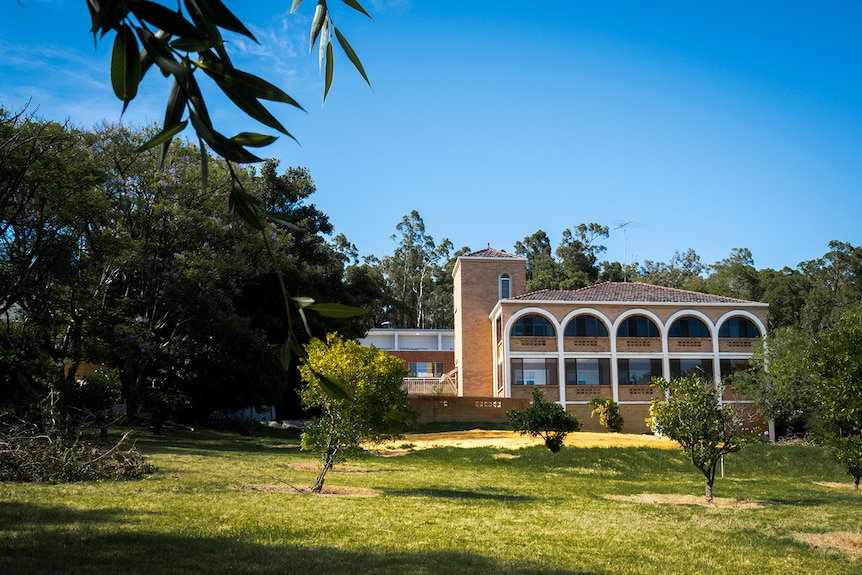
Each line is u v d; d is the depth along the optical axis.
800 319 68.50
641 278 101.75
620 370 46.31
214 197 32.62
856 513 14.61
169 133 1.98
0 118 23.38
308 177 51.00
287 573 6.94
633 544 9.95
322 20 2.28
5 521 9.01
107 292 30.72
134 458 15.64
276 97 2.03
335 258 50.47
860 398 12.08
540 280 91.12
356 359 15.13
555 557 8.66
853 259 77.06
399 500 13.62
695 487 20.03
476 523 11.11
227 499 12.29
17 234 24.33
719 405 16.66
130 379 31.59
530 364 46.09
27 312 24.05
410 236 105.31
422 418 43.25
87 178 25.11
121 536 8.33
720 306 47.03
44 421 16.62
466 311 52.31
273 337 43.81
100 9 1.83
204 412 34.94
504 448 28.62
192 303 32.81
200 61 2.02
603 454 26.64
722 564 8.77
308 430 14.74
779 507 15.54
